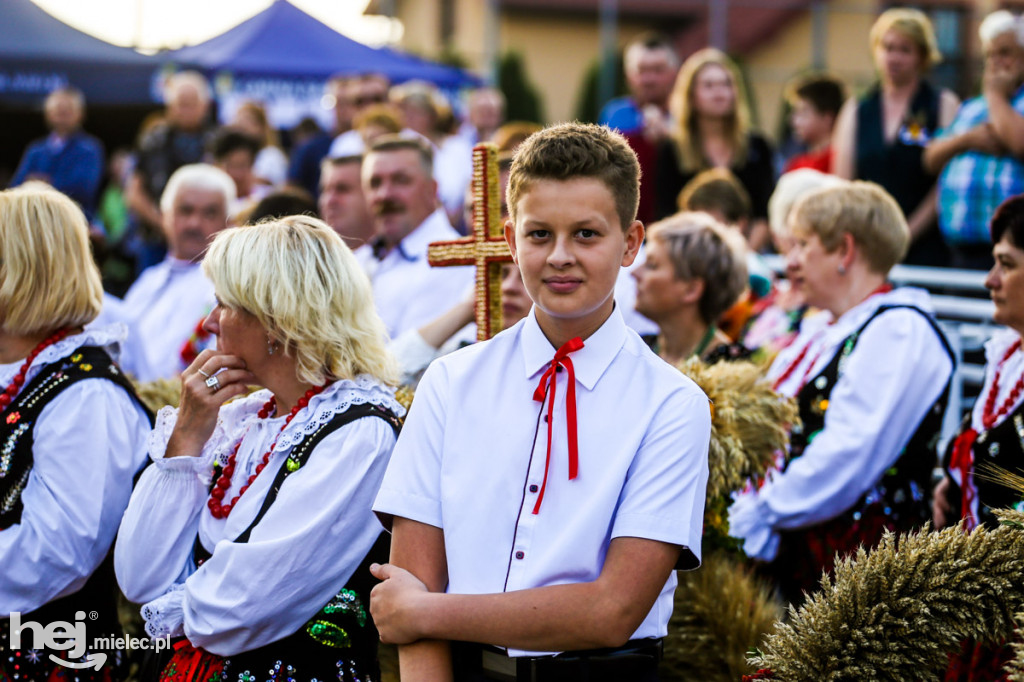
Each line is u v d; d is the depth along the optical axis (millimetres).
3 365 2701
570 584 1885
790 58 14016
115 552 2402
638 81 6695
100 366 2697
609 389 2008
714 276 3488
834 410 3154
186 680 2316
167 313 5000
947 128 5477
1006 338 2949
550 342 2045
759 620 2881
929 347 3160
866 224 3307
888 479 3148
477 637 1888
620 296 3715
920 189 5484
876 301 3268
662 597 2041
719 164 5969
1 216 2668
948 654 2143
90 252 2809
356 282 2473
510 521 1966
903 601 2043
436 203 4258
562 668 1928
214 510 2371
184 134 7902
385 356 2516
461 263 2701
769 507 3180
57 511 2539
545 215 1899
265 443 2393
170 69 10453
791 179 4504
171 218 5070
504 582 1949
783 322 4711
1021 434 2719
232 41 11031
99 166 9039
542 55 16891
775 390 3217
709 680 2863
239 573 2223
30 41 10359
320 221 2520
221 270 2393
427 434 2061
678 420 1973
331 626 2328
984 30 5020
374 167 4113
